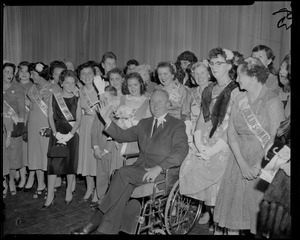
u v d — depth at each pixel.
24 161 3.59
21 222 2.81
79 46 6.62
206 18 5.32
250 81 2.25
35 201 3.30
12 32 6.88
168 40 5.70
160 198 2.51
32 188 3.66
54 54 6.84
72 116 3.14
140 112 2.96
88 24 6.51
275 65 4.51
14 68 3.39
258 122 2.23
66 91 3.17
